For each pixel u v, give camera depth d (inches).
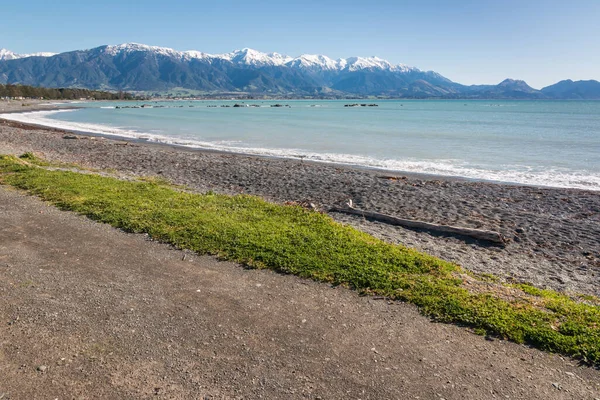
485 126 2116.1
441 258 355.3
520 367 190.7
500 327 218.8
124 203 449.4
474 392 173.3
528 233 448.8
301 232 365.1
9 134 1387.8
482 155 1106.7
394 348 202.7
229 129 1914.4
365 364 189.6
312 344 204.1
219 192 631.2
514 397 171.0
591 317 232.4
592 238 433.7
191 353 193.6
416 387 175.0
